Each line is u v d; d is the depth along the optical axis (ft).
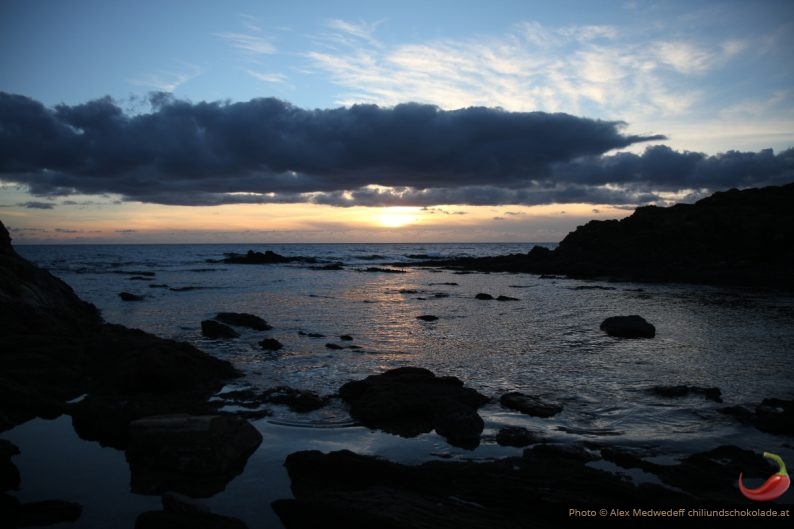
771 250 135.13
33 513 19.07
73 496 20.71
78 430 28.04
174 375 35.68
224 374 39.99
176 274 167.22
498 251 470.39
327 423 29.37
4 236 60.13
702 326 62.34
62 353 40.78
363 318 71.97
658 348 50.08
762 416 29.01
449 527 17.29
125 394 34.65
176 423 24.85
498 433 27.27
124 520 18.98
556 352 48.78
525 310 80.48
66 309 56.54
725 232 149.18
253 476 22.57
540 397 34.27
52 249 512.22
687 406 32.01
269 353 48.47
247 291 111.65
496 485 20.59
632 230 175.52
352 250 521.65
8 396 30.27
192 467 22.63
